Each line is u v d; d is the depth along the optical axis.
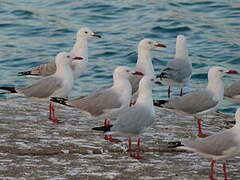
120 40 30.58
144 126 13.41
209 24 32.53
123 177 11.93
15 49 29.36
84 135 14.70
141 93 13.67
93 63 27.77
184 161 13.23
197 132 15.59
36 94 16.14
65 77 16.30
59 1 37.31
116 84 14.96
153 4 35.94
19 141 13.79
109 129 13.18
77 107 15.04
